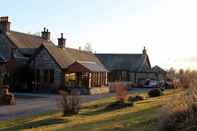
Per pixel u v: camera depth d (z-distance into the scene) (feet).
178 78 189.16
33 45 189.06
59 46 187.62
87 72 173.68
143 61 283.38
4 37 172.86
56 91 163.53
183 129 39.40
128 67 277.85
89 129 59.57
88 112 90.94
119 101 102.99
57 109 98.89
